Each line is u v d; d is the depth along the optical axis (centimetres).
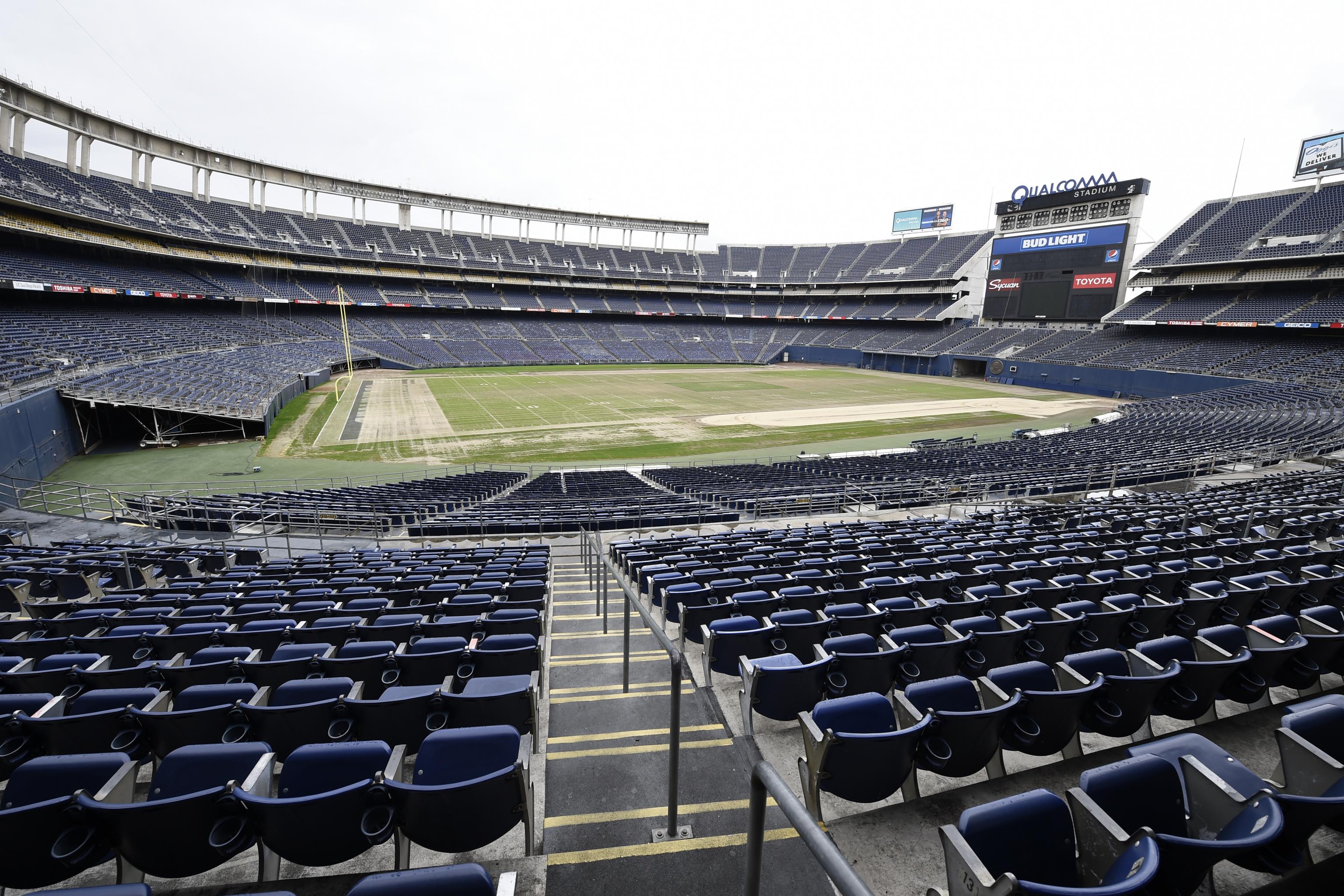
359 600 838
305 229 6769
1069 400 4909
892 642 580
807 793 399
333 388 4762
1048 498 1892
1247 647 546
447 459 2941
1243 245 4878
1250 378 4306
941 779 456
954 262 7506
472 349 6912
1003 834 277
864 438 3512
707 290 9138
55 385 2595
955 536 1274
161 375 3228
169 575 1214
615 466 2883
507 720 476
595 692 637
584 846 400
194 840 329
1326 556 901
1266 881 326
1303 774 338
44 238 4031
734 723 557
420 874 248
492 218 8312
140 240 4697
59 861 312
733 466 2669
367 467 2744
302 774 362
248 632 674
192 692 487
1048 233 6194
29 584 1010
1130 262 5691
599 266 8650
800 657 639
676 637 798
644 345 7888
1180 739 355
